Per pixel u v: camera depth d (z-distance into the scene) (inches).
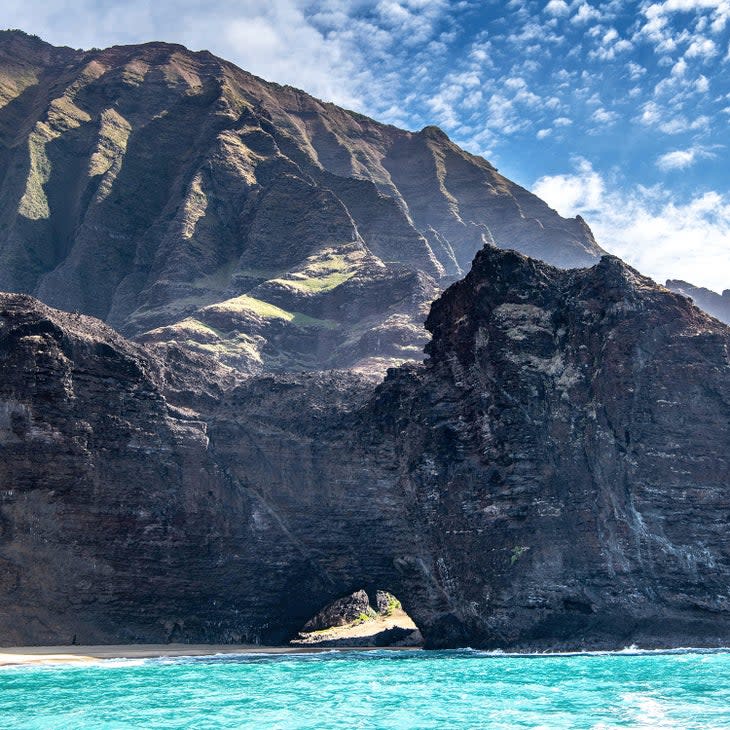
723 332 3452.3
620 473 3228.3
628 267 3609.7
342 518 3698.3
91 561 3346.5
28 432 3292.3
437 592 3447.3
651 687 2218.3
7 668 2733.8
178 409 3752.5
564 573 3179.1
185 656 3142.2
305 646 3801.7
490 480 3363.7
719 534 3129.9
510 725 1791.3
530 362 3430.1
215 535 3614.7
